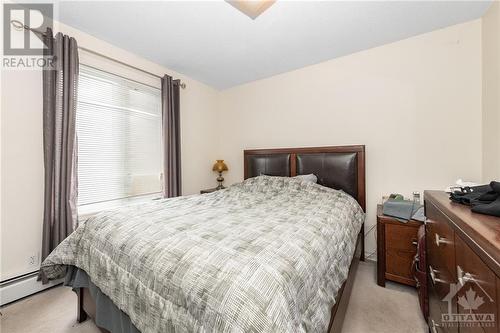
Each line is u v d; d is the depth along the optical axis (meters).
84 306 1.49
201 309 0.74
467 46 2.03
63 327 1.48
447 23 2.05
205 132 3.60
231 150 3.71
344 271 1.31
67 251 1.46
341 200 2.11
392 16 1.94
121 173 2.57
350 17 1.95
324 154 2.69
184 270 0.86
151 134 2.89
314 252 1.02
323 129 2.83
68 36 2.01
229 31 2.16
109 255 1.19
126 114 2.61
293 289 0.78
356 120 2.60
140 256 1.03
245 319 0.66
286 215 1.55
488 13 1.85
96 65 2.29
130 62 2.59
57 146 1.92
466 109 2.05
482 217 0.80
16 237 1.79
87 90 2.26
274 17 1.95
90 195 2.30
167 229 1.21
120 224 1.33
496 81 1.74
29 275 1.82
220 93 3.82
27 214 1.84
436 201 1.16
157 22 2.03
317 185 2.40
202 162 3.56
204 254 0.91
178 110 3.05
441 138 2.16
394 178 2.39
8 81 1.75
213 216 1.52
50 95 1.91
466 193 1.11
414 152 2.29
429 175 2.22
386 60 2.41
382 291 1.91
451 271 0.90
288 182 2.52
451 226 0.89
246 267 0.80
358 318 1.58
